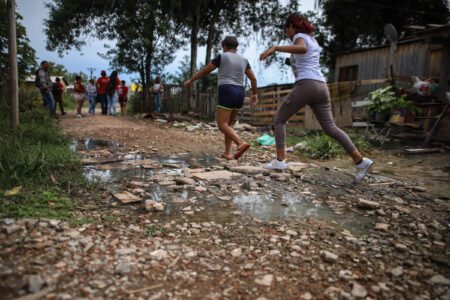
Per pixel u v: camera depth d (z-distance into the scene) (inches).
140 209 116.6
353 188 155.4
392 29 322.0
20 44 416.8
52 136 231.9
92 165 186.4
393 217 118.1
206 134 350.3
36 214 100.7
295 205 127.7
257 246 91.1
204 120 500.1
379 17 663.1
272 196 137.9
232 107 176.4
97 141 271.3
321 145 246.1
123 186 143.9
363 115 342.6
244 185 152.7
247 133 372.2
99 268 75.4
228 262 82.1
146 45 511.8
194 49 567.8
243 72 177.2
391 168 212.7
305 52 146.2
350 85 331.6
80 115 486.6
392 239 99.0
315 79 149.7
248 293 70.4
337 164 217.9
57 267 74.2
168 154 231.3
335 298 69.8
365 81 326.3
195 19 563.2
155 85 553.9
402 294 72.1
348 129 366.3
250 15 607.8
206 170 180.7
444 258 87.7
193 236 95.9
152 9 492.7
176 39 564.4
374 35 697.6
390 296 71.2
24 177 132.6
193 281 73.5
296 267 81.0
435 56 380.8
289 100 156.2
